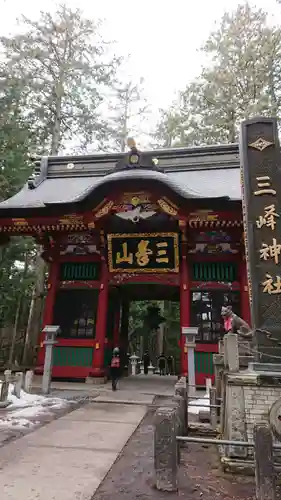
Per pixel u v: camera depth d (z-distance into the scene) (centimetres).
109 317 1714
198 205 1357
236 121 2433
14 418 748
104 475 426
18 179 2027
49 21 2427
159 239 1513
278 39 2306
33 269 2891
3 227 1559
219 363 730
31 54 2364
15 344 2702
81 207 1433
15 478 405
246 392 495
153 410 894
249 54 2334
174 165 1859
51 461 471
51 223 1523
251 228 596
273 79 2397
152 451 533
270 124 647
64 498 353
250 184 620
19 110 2111
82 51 2541
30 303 2678
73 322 1559
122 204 1409
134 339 3884
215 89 2450
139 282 1536
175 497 370
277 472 439
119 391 1239
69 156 2033
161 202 1383
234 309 1460
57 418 768
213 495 380
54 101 2453
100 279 1597
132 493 376
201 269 1543
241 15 2462
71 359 1505
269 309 553
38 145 2498
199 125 2678
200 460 511
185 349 1420
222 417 582
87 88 2523
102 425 705
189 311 1467
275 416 466
